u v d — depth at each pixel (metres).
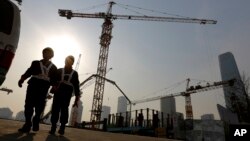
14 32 5.07
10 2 5.26
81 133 6.09
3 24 4.83
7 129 4.02
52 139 3.54
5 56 4.77
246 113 26.64
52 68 4.53
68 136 4.52
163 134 24.00
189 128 26.75
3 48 4.75
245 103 27.00
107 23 63.19
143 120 26.70
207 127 25.92
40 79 4.27
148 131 25.56
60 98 4.62
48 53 4.46
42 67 4.36
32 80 4.26
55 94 4.66
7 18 4.97
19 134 3.55
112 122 31.75
